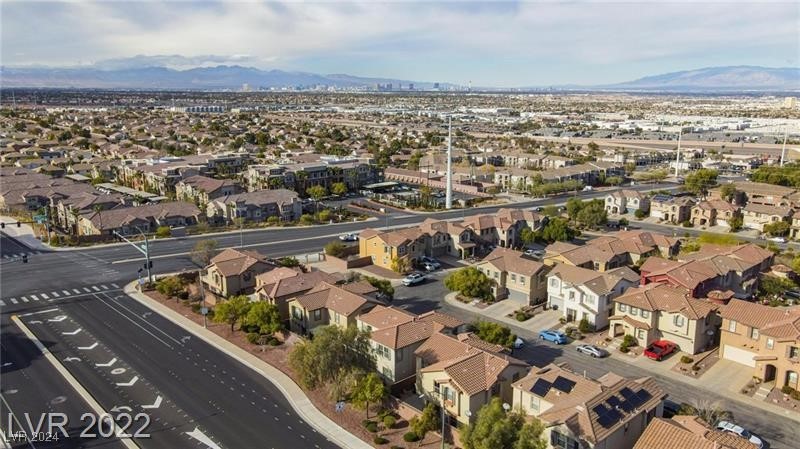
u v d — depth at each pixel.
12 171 181.75
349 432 52.34
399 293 89.56
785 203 142.50
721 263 87.06
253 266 87.75
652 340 70.81
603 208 142.50
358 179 185.88
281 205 142.00
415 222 139.38
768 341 62.94
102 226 121.19
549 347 70.88
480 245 114.25
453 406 52.06
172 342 70.81
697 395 59.22
